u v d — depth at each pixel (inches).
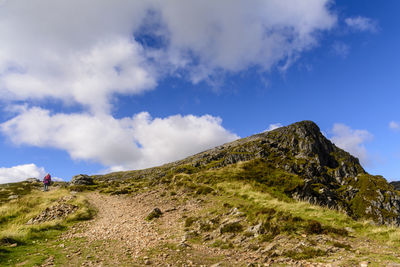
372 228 470.9
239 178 1173.1
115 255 405.4
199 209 767.1
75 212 900.6
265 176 1211.9
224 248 428.5
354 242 401.4
